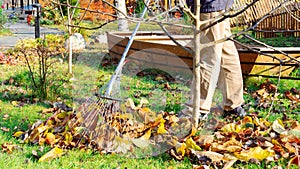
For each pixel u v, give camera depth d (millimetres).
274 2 11398
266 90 6039
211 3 4133
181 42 5895
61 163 3516
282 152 3602
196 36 3760
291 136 3898
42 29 15281
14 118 4699
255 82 6457
